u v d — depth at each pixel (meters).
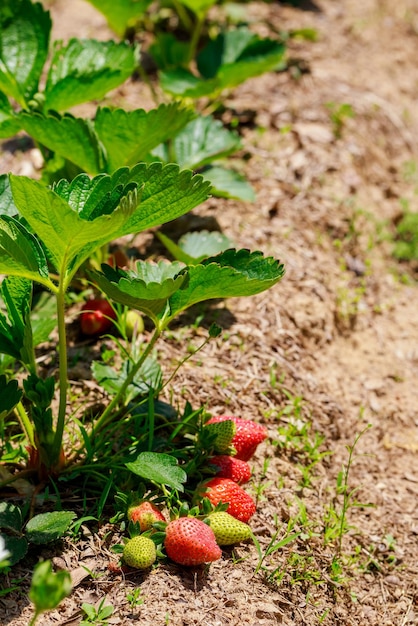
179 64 1.31
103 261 1.03
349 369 1.10
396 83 1.53
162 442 0.91
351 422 1.05
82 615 0.83
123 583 0.84
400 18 1.74
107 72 1.01
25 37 1.04
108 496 0.89
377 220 1.26
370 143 1.34
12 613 0.82
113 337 0.96
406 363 1.13
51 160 1.02
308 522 0.93
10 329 0.88
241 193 1.10
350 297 1.16
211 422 0.92
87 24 1.47
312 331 1.09
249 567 0.88
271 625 0.84
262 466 0.96
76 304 1.04
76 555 0.85
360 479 1.00
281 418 1.00
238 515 0.88
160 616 0.83
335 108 1.34
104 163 1.00
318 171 1.24
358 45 1.60
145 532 0.85
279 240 1.14
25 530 0.86
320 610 0.89
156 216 0.86
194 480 0.90
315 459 0.98
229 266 0.89
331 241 1.19
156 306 0.86
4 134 1.01
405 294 1.20
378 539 0.96
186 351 1.02
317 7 1.68
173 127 1.00
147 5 1.20
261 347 1.04
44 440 0.88
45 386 0.87
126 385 0.90
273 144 1.25
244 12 1.51
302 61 1.46
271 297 1.09
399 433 1.06
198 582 0.85
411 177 1.35
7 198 0.90
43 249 0.87
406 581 0.94
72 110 1.26
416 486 1.01
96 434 0.92
